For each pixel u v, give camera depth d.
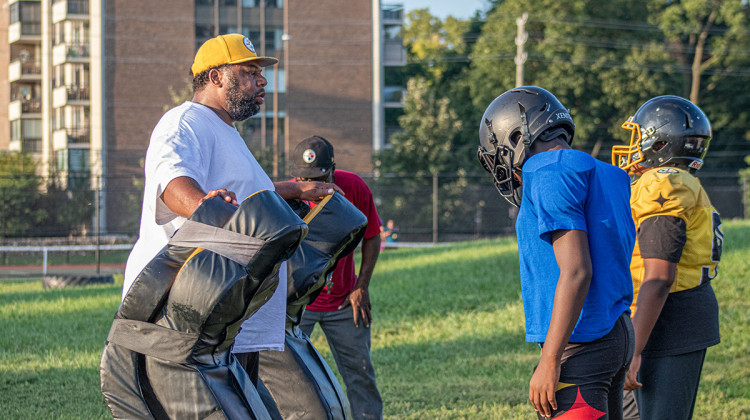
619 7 44.88
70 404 6.08
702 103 48.66
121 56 38.72
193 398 2.87
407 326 9.81
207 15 39.12
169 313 2.88
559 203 2.94
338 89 39.56
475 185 34.38
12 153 34.00
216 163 3.55
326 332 5.47
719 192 34.69
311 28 39.44
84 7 40.75
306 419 3.90
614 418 3.20
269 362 3.91
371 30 39.53
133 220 34.84
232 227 2.88
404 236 32.56
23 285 17.64
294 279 3.80
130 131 38.78
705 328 3.88
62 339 9.04
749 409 5.75
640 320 3.69
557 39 42.62
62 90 40.69
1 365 7.58
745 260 12.21
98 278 16.84
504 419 5.55
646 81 41.34
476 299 11.20
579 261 2.90
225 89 3.65
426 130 34.38
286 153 39.12
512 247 17.17
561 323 2.88
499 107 3.27
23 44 43.91
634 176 4.39
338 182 5.50
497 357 7.91
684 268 3.88
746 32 47.44
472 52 50.38
